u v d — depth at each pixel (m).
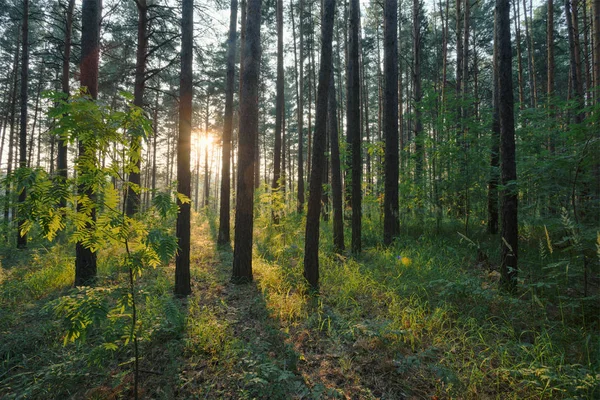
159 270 6.95
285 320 4.57
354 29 8.08
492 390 2.99
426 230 9.26
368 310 4.79
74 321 2.28
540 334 3.73
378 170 12.63
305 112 27.48
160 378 3.38
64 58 11.96
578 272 4.79
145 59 10.36
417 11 12.88
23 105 12.44
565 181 5.27
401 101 19.95
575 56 9.37
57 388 3.25
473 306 4.55
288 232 9.42
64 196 2.36
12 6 14.11
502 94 5.24
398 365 3.41
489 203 8.81
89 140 2.47
